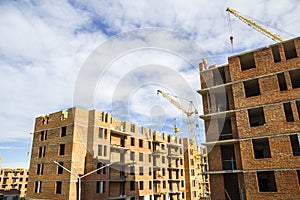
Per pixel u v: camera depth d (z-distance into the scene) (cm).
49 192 2875
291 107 1886
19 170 7038
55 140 3089
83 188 2794
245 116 2070
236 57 2275
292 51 2172
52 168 2967
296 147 1989
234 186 2133
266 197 1784
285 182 1742
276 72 2030
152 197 3641
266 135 1925
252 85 2253
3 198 3541
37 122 3478
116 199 3131
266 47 2139
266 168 1847
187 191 4338
